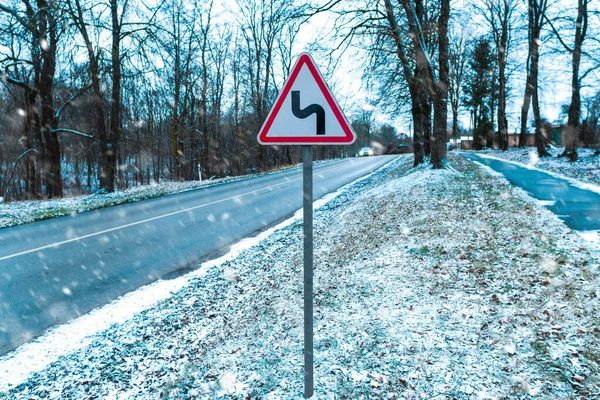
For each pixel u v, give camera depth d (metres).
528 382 2.92
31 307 5.51
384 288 4.95
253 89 37.84
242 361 3.79
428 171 13.96
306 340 2.86
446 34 13.70
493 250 5.86
